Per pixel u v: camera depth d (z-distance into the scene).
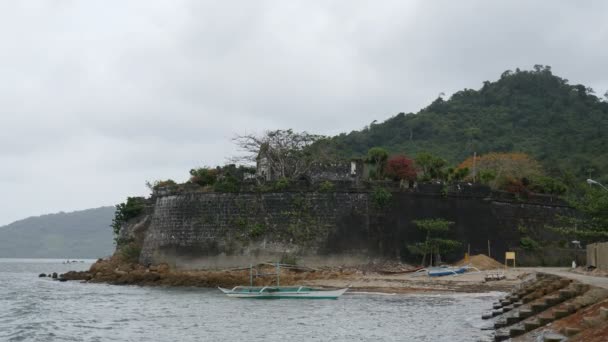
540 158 146.12
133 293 65.44
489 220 77.38
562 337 23.59
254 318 44.91
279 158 85.69
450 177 89.38
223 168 84.62
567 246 81.69
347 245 72.44
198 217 76.50
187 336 37.72
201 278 69.88
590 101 186.38
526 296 37.94
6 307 53.50
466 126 175.75
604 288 29.38
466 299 53.91
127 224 98.94
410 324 40.50
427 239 72.12
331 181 75.12
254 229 73.25
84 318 46.00
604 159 136.12
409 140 172.50
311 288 58.25
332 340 35.47
